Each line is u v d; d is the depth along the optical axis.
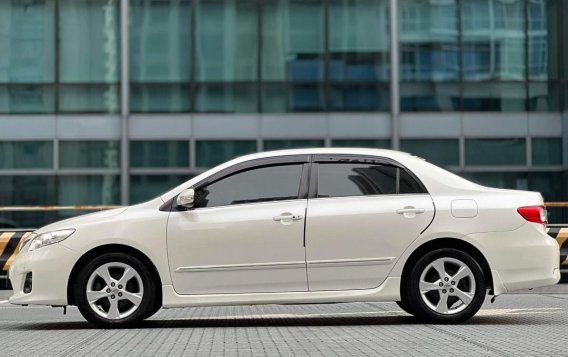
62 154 27.55
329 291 10.58
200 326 10.83
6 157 27.52
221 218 10.61
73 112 27.69
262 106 27.78
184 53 27.84
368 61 27.86
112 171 27.53
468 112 27.77
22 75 27.73
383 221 10.59
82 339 9.60
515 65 27.88
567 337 9.41
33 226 27.23
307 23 27.95
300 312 12.72
